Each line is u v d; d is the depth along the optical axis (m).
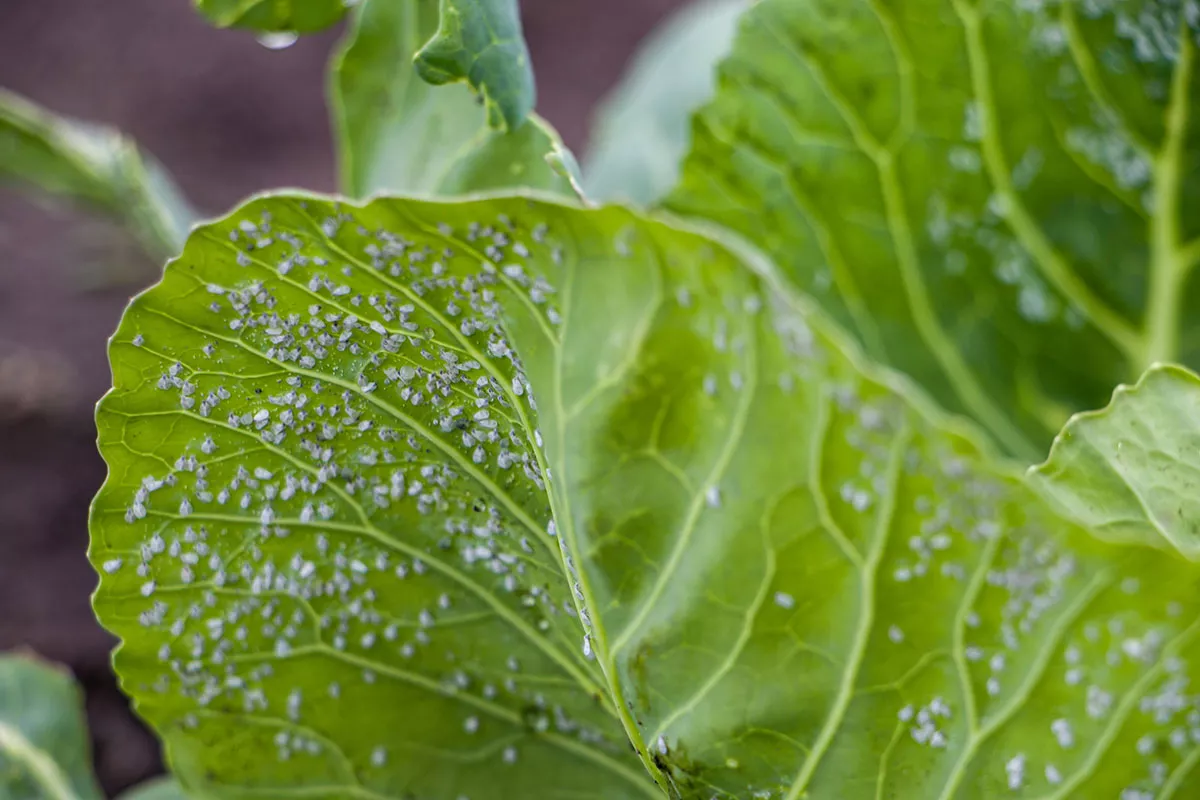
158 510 0.47
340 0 0.50
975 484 0.46
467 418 0.46
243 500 0.47
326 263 0.45
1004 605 0.46
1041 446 0.55
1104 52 0.53
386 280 0.46
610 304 0.46
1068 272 0.54
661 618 0.46
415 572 0.48
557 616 0.48
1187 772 0.47
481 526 0.47
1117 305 0.54
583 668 0.48
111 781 0.64
